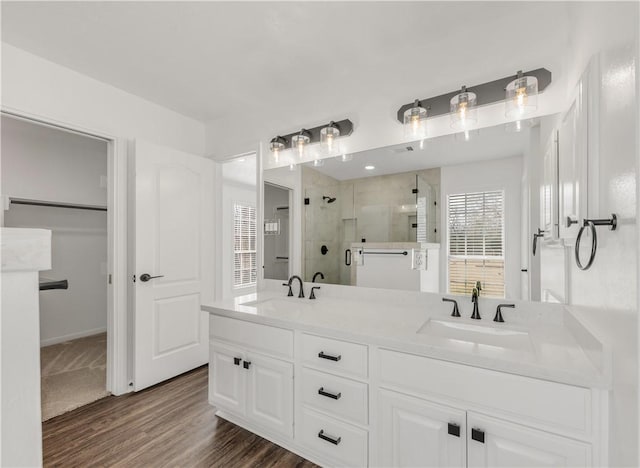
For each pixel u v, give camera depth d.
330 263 2.26
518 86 1.54
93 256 4.11
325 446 1.56
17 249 0.35
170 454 1.71
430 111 1.88
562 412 1.03
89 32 1.79
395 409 1.36
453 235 1.81
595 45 1.08
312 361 1.60
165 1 1.56
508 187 1.66
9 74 1.90
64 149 3.84
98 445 1.78
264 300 2.25
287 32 1.80
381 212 2.05
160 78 2.30
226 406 1.96
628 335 0.81
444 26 1.74
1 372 0.34
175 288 2.68
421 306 1.91
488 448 1.16
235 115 2.87
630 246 0.79
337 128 2.19
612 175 0.90
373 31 1.78
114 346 2.39
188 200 2.79
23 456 0.35
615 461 0.91
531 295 1.60
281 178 2.54
